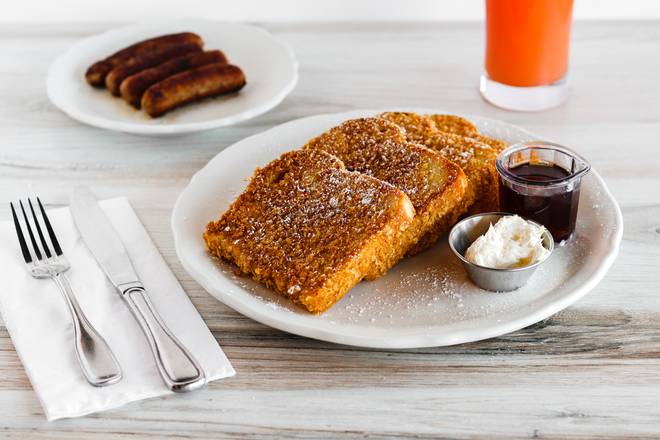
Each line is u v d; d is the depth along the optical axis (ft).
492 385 2.93
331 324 3.00
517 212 3.18
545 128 3.67
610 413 2.87
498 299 3.05
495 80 3.76
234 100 3.80
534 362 2.97
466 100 3.83
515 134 3.47
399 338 2.94
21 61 4.17
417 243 3.18
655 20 4.22
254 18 4.53
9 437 2.87
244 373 2.98
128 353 2.99
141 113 3.77
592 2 4.41
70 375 2.95
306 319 3.01
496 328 2.96
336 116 3.59
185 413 2.91
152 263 3.21
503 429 2.85
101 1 4.51
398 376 2.96
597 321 3.05
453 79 3.95
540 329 3.04
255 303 3.04
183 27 4.15
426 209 3.15
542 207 3.14
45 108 3.90
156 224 3.37
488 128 3.50
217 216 3.29
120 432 2.88
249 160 3.46
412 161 3.25
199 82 3.75
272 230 3.16
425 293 3.09
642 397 2.89
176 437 2.87
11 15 4.54
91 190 3.51
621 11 4.41
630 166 3.49
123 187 3.52
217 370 2.96
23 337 3.03
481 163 3.27
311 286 3.03
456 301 3.06
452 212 3.21
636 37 4.11
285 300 3.07
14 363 3.02
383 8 4.46
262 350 3.03
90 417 2.90
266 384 2.96
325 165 3.26
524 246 3.07
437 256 3.19
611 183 3.43
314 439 2.85
